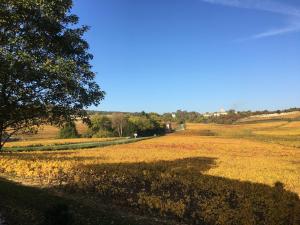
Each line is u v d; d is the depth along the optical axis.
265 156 54.50
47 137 129.62
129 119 148.75
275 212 19.08
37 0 14.47
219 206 20.55
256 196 22.88
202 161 43.84
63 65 14.91
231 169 35.28
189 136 132.25
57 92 15.72
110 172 29.80
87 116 17.52
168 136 134.88
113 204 21.50
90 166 32.91
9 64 13.67
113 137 130.12
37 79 14.57
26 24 15.05
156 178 28.03
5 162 34.31
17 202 17.08
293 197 23.77
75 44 16.52
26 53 14.09
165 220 19.09
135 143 89.56
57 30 15.80
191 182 26.42
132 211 20.34
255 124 196.50
